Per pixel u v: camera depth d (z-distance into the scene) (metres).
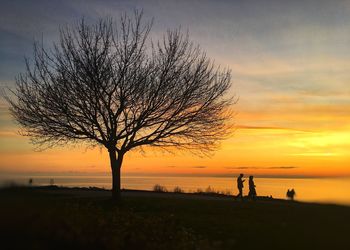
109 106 26.78
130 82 26.77
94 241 11.55
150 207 23.72
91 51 26.73
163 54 27.50
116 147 27.33
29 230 10.20
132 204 24.59
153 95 26.88
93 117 26.78
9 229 10.04
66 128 26.86
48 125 26.61
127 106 27.00
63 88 26.23
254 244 14.05
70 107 26.52
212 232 16.59
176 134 27.89
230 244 14.17
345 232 15.64
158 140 28.08
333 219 18.56
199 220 19.50
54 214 12.04
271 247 13.55
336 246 13.55
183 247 14.10
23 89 26.70
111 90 26.81
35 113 26.42
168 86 27.08
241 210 23.06
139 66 27.16
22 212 10.70
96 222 14.69
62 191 31.39
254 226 17.66
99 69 26.48
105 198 26.98
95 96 26.33
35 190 13.41
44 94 26.31
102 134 27.11
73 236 11.03
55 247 10.42
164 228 16.98
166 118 27.59
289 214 20.95
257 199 32.47
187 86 27.20
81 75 26.36
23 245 9.70
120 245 12.43
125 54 26.95
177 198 29.92
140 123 27.11
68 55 26.70
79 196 27.94
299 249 13.23
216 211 22.61
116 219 17.52
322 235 15.11
